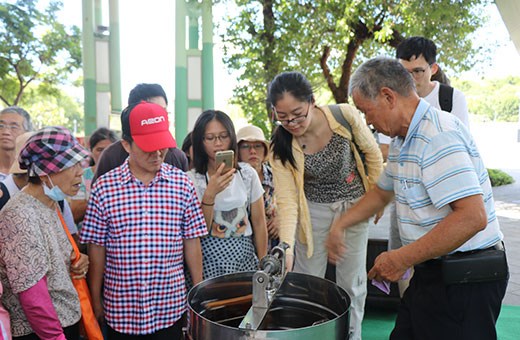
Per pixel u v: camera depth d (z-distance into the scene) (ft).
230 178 6.66
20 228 4.96
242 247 7.22
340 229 5.79
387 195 5.66
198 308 4.50
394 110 4.70
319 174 7.48
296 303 4.79
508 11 16.98
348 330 4.18
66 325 5.45
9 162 8.24
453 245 4.20
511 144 86.43
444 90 8.40
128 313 6.00
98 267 6.24
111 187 5.97
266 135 21.38
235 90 24.76
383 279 4.62
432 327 4.89
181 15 19.10
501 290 4.79
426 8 22.24
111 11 19.52
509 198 30.32
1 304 4.97
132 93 8.93
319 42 23.34
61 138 5.33
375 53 26.50
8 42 29.04
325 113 7.12
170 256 6.09
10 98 32.45
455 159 4.31
